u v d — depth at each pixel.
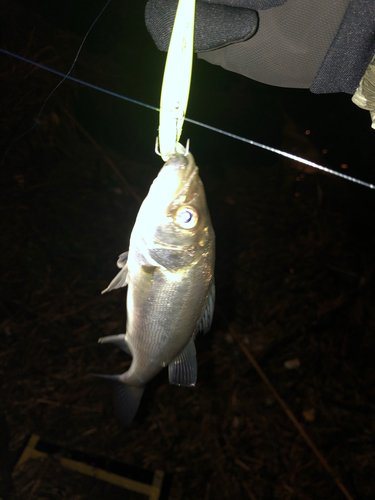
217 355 0.97
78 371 0.87
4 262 0.96
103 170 1.18
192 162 0.29
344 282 1.15
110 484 0.74
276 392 0.94
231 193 1.28
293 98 1.30
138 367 0.37
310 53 0.34
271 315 1.07
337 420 0.92
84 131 1.23
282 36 0.33
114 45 1.28
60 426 0.80
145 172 1.21
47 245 1.01
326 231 1.25
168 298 0.31
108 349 0.91
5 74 1.23
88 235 1.05
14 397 0.81
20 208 1.05
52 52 1.27
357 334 1.06
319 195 1.31
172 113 0.26
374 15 0.29
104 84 1.26
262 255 1.17
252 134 1.32
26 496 0.70
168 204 0.28
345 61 0.31
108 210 1.11
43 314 0.92
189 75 0.25
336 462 0.87
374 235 1.24
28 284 0.95
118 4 1.24
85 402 0.84
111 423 0.82
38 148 1.16
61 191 1.11
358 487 0.84
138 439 0.82
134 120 1.25
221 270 1.12
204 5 0.29
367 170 1.25
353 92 0.33
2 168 1.10
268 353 1.00
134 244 0.30
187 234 0.29
